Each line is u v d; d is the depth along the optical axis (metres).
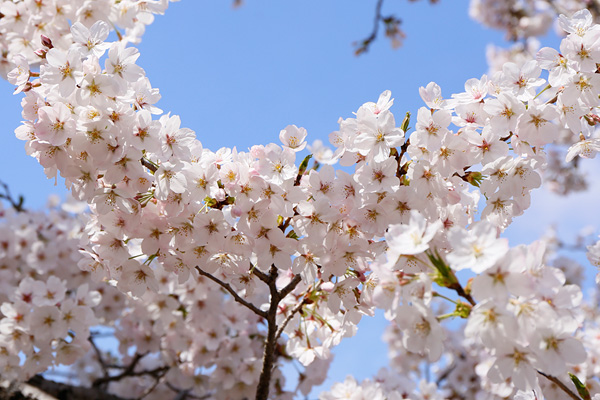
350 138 3.00
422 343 2.20
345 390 3.45
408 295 2.21
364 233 3.04
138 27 4.48
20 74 3.05
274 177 2.93
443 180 2.96
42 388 4.59
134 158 2.82
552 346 2.09
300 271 3.08
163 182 2.88
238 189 2.90
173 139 2.94
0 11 4.03
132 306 6.83
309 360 3.66
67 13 3.97
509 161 2.94
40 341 4.22
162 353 6.38
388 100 3.11
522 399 2.86
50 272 7.11
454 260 2.07
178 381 6.38
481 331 2.06
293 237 3.11
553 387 3.71
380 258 2.36
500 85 3.02
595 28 2.84
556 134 2.87
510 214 3.08
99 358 6.98
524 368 2.11
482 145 2.96
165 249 3.00
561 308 2.15
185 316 6.10
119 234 3.07
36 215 7.46
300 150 3.14
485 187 3.04
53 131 2.76
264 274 3.49
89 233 3.26
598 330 3.89
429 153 2.93
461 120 2.99
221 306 6.02
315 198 2.95
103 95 2.79
